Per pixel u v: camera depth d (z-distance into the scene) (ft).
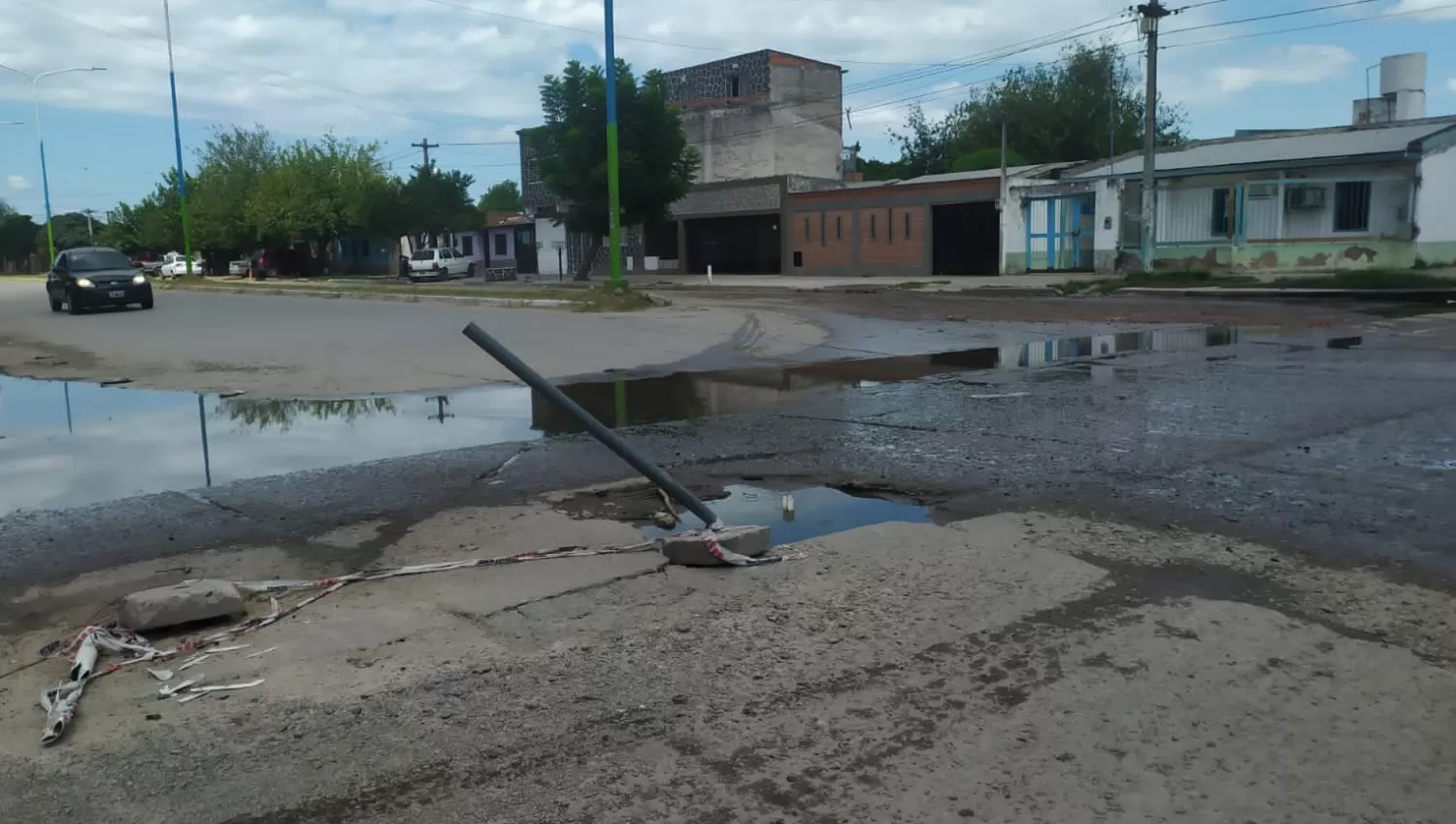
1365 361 42.14
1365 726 11.22
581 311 79.30
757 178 164.55
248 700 12.48
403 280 181.78
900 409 33.19
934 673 12.78
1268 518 19.39
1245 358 44.37
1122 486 22.11
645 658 13.44
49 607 16.22
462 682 12.84
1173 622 14.20
